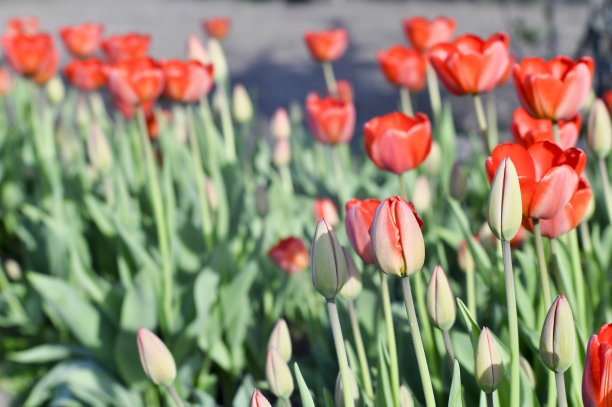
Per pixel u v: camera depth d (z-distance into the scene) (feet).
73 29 8.51
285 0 39.50
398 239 4.20
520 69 4.77
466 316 4.45
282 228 7.13
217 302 6.38
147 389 5.96
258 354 6.43
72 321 6.02
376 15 33.19
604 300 5.26
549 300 4.42
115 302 6.21
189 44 7.08
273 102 19.70
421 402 5.18
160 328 6.43
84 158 9.35
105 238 7.74
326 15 34.68
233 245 6.91
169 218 6.45
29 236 8.11
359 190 6.70
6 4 41.24
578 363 4.68
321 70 23.18
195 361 5.95
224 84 8.08
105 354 6.15
